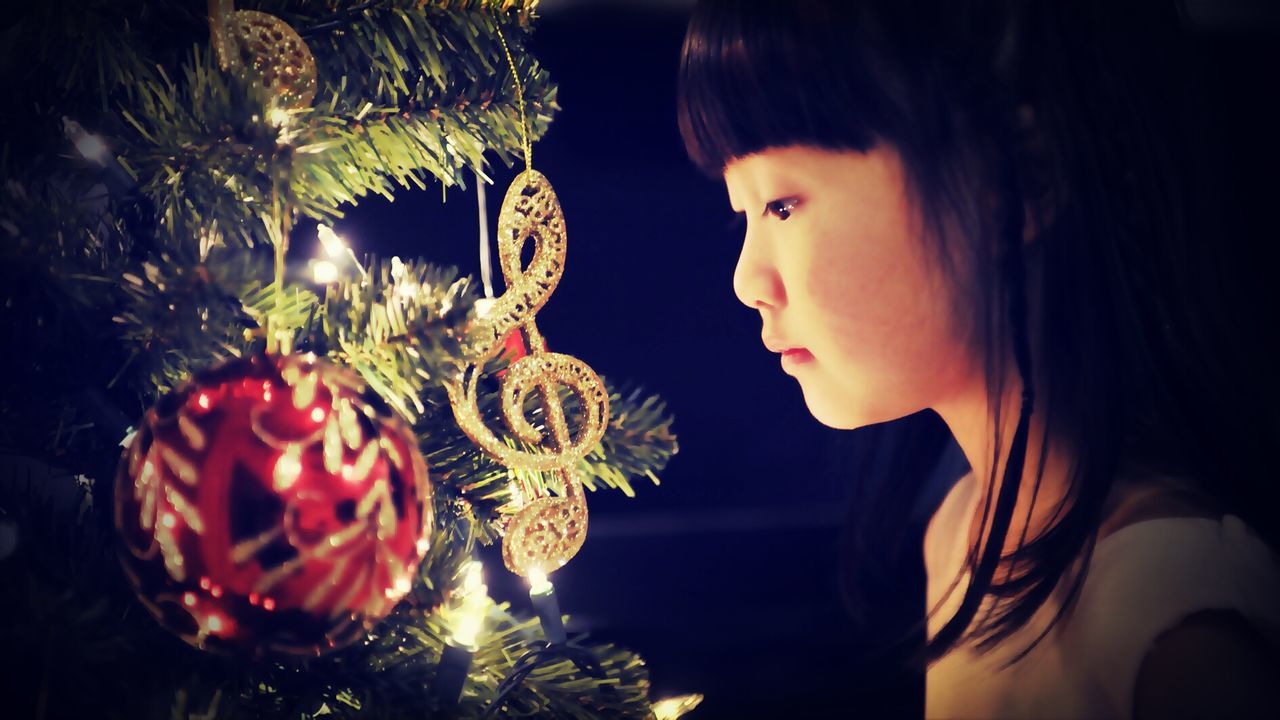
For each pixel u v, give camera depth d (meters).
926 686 0.65
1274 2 2.22
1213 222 0.57
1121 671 0.50
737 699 1.79
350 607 0.51
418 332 0.56
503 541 0.62
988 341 0.56
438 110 0.64
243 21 0.57
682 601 2.10
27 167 0.56
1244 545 0.51
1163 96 0.57
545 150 2.96
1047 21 0.56
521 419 0.63
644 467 0.70
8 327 0.54
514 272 0.63
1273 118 2.21
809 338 0.59
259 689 0.57
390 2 0.62
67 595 0.50
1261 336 0.58
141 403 0.59
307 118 0.56
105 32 0.57
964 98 0.56
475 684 0.61
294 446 0.50
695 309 2.91
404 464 0.52
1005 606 0.58
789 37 0.56
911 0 0.56
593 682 0.62
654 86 2.97
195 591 0.50
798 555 2.24
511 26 0.65
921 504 0.74
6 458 0.66
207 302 0.53
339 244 0.61
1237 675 0.48
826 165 0.57
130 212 0.58
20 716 0.52
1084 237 0.56
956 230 0.56
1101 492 0.55
